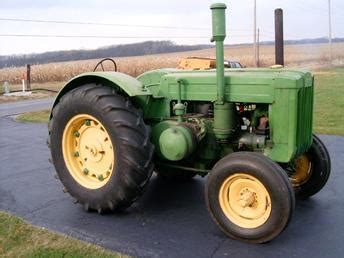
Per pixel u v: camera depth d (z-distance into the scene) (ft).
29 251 10.79
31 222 12.62
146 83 14.37
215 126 12.76
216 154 13.61
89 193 13.21
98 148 13.37
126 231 11.98
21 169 18.72
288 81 11.68
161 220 12.76
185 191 15.39
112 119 12.45
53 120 13.98
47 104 51.26
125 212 13.42
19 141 25.52
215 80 12.85
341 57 176.96
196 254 10.61
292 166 13.71
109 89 13.03
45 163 19.74
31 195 15.12
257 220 11.21
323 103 40.27
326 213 13.14
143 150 12.35
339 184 15.74
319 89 55.11
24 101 57.52
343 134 24.47
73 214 13.29
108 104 12.55
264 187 10.87
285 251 10.73
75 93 13.29
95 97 12.78
